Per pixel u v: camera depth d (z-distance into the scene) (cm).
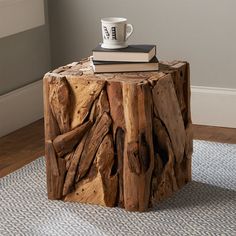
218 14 358
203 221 264
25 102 384
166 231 258
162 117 272
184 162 293
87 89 270
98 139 272
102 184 275
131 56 276
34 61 392
